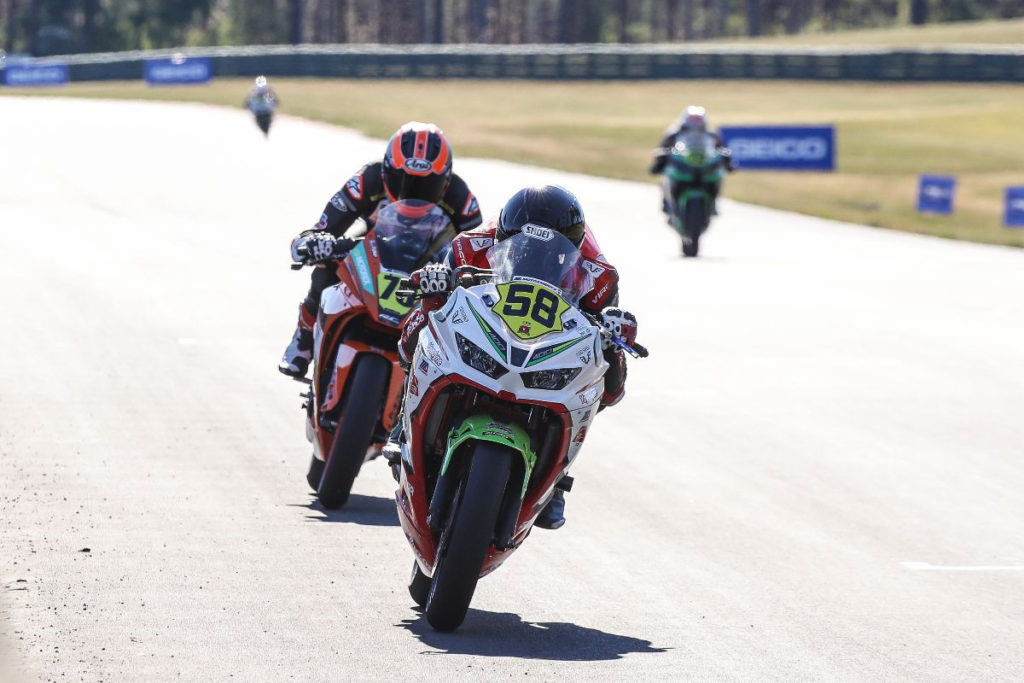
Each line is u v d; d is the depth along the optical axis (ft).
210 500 95.14
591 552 89.30
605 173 437.58
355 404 93.56
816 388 146.00
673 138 266.16
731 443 121.80
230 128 534.37
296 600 75.36
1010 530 99.09
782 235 309.63
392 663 66.39
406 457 74.84
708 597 81.15
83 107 637.30
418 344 75.05
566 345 72.02
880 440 124.98
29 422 114.62
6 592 73.10
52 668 62.39
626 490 105.19
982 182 483.10
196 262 218.18
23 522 86.69
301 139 497.05
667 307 198.08
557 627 74.33
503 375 70.69
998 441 125.90
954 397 143.95
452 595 70.13
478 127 599.98
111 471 101.04
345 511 95.25
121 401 124.26
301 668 64.80
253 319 169.58
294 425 118.83
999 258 276.82
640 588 82.28
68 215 274.77
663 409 134.00
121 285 191.62
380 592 77.97
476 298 73.10
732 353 164.04
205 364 142.10
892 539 95.76
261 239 252.01
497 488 70.03
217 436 113.70
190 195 322.14
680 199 261.44
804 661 70.74
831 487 108.88
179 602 73.51
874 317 194.59
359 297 94.02
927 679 69.05
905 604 81.76
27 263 207.72
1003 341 178.19
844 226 336.90
